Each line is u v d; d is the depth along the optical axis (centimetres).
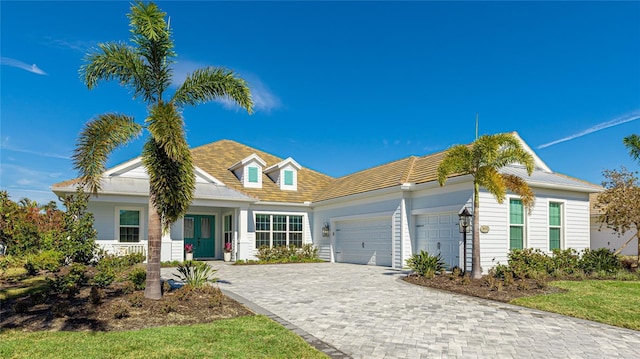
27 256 1192
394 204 1766
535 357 576
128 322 709
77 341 596
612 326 758
